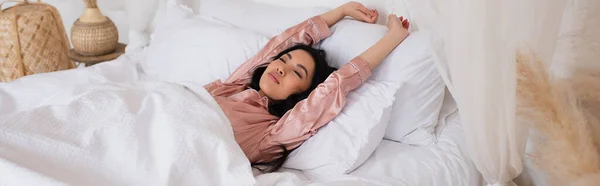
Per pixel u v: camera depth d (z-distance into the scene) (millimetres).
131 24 2354
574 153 895
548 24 1037
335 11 1733
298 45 1636
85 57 2320
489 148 1146
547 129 915
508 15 996
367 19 1699
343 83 1447
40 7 2359
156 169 1167
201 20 1948
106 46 2324
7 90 1652
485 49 1012
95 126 1209
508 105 1052
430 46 1129
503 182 1225
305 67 1563
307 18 1811
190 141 1210
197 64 1810
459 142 1520
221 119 1332
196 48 1828
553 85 914
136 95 1363
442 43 1109
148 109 1305
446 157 1458
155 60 1928
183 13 1993
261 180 1242
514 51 990
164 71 1880
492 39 1004
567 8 1162
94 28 2268
